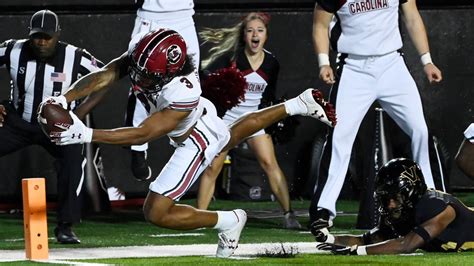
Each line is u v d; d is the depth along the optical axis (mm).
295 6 35531
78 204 25156
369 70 24656
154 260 20391
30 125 26031
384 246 20594
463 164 22688
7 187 34594
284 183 28969
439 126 35969
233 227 20859
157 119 18641
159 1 27625
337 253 20922
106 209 32625
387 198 20531
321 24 25016
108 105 34906
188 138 19953
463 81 36000
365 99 24750
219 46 29203
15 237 27188
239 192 35500
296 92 35594
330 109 21094
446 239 20781
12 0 34344
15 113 26188
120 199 35094
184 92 18750
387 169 20609
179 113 18797
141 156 28875
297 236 26938
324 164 24594
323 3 24797
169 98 18734
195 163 20000
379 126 28844
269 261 19750
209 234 27438
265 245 24109
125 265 19328
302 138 35688
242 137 20766
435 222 20469
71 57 26031
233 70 21766
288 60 35625
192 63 19188
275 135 29109
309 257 20453
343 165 24562
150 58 18562
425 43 25250
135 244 25016
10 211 33562
